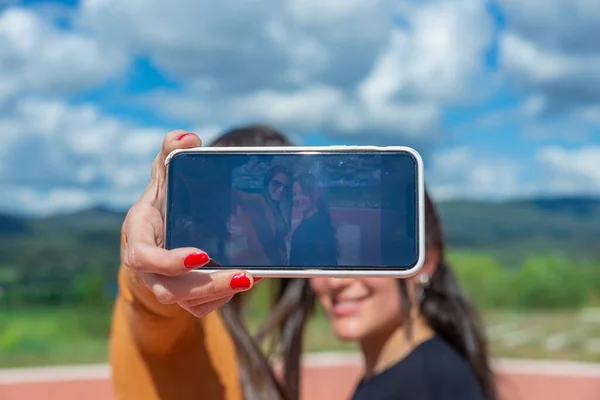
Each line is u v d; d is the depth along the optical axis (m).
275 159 0.47
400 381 0.62
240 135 0.65
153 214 0.44
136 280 0.48
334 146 0.47
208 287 0.39
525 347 3.61
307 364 3.12
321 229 0.46
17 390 2.90
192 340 0.56
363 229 0.46
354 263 0.46
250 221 0.46
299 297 0.75
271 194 0.47
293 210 0.46
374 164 0.47
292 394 0.74
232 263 0.46
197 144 0.47
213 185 0.46
